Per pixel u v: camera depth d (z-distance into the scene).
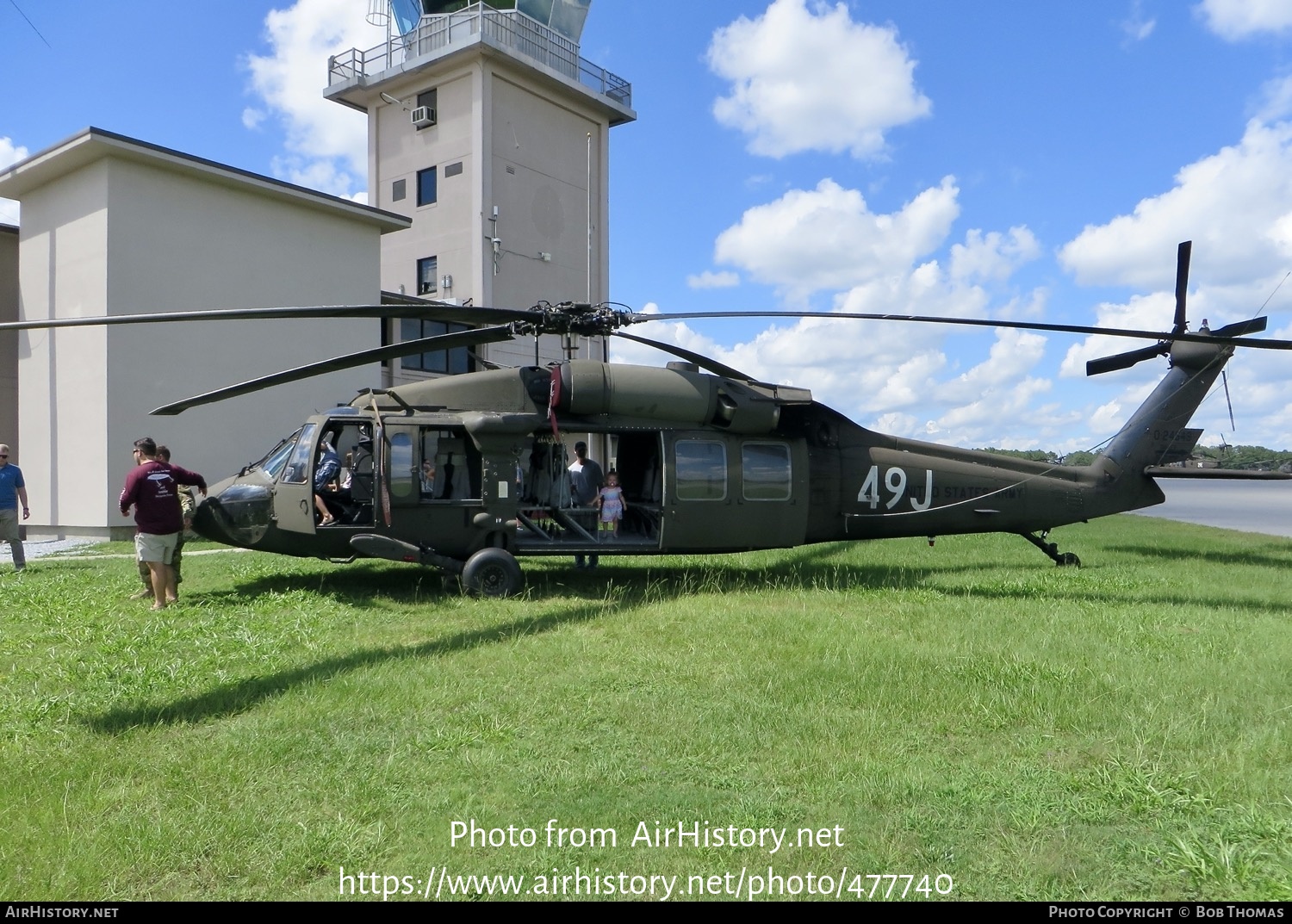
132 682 5.89
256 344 19.72
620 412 10.37
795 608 8.73
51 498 18.66
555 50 31.30
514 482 10.06
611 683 5.88
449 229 29.42
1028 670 6.07
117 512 17.48
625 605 8.89
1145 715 5.19
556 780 4.25
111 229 17.34
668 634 7.41
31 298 19.20
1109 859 3.55
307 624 7.80
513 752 4.63
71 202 18.14
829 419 11.52
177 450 18.33
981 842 3.68
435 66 29.33
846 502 11.40
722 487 10.62
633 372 10.47
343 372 21.55
